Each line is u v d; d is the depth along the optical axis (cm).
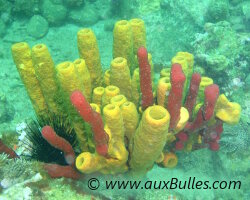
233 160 115
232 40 142
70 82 62
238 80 139
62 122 77
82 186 68
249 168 114
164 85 65
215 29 146
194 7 180
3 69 205
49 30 252
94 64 79
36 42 237
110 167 68
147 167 73
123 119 65
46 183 62
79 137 73
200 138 86
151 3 200
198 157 110
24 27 254
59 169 66
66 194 62
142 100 69
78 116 67
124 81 73
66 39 239
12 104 171
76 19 249
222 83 139
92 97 79
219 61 132
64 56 219
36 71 70
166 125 52
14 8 254
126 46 78
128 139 70
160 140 56
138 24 82
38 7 254
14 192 57
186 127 76
